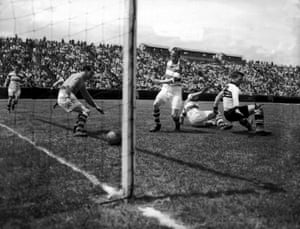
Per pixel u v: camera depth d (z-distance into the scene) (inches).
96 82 1314.0
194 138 335.9
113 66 1344.7
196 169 213.9
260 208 149.0
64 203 150.1
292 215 141.6
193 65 2134.6
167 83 374.9
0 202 150.9
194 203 155.1
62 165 214.4
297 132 398.3
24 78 1006.4
